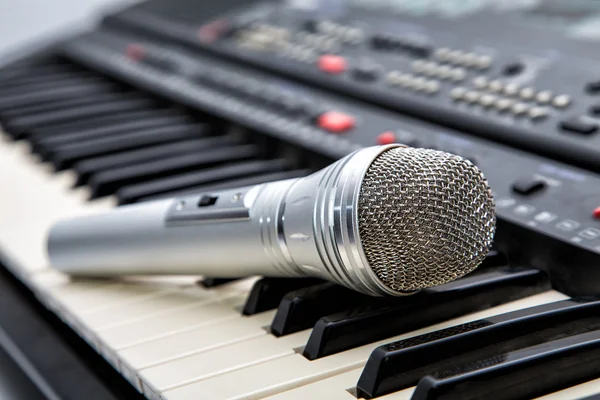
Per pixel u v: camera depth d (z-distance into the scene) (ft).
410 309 1.28
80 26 3.07
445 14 2.21
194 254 1.41
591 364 1.18
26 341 1.63
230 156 1.92
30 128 2.18
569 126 1.61
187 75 2.28
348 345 1.26
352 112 1.88
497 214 1.43
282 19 2.46
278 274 1.35
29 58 2.76
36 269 1.64
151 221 1.45
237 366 1.26
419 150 1.23
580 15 2.08
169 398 1.21
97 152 1.99
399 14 2.29
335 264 1.23
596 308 1.25
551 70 1.81
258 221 1.32
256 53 2.25
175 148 1.97
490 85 1.80
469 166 1.21
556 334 1.23
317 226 1.23
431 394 1.11
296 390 1.20
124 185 1.87
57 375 1.51
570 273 1.35
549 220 1.40
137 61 2.48
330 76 2.02
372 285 1.22
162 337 1.36
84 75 2.59
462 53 1.97
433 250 1.19
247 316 1.39
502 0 2.22
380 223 1.18
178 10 2.70
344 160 1.23
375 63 2.04
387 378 1.16
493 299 1.33
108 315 1.45
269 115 1.98
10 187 1.98
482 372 1.13
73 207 1.84
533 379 1.15
